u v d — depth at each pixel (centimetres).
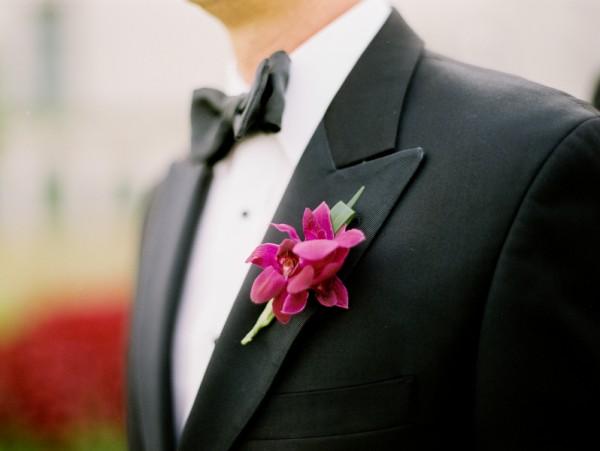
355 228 66
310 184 69
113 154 570
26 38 632
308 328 65
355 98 70
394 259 64
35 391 258
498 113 66
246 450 66
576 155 63
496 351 61
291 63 73
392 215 65
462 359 62
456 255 63
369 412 63
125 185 561
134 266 91
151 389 77
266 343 66
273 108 71
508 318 61
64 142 587
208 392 68
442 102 68
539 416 62
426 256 63
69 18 617
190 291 79
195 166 83
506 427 62
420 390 63
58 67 619
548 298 62
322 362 65
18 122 604
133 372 82
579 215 63
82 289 369
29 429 257
